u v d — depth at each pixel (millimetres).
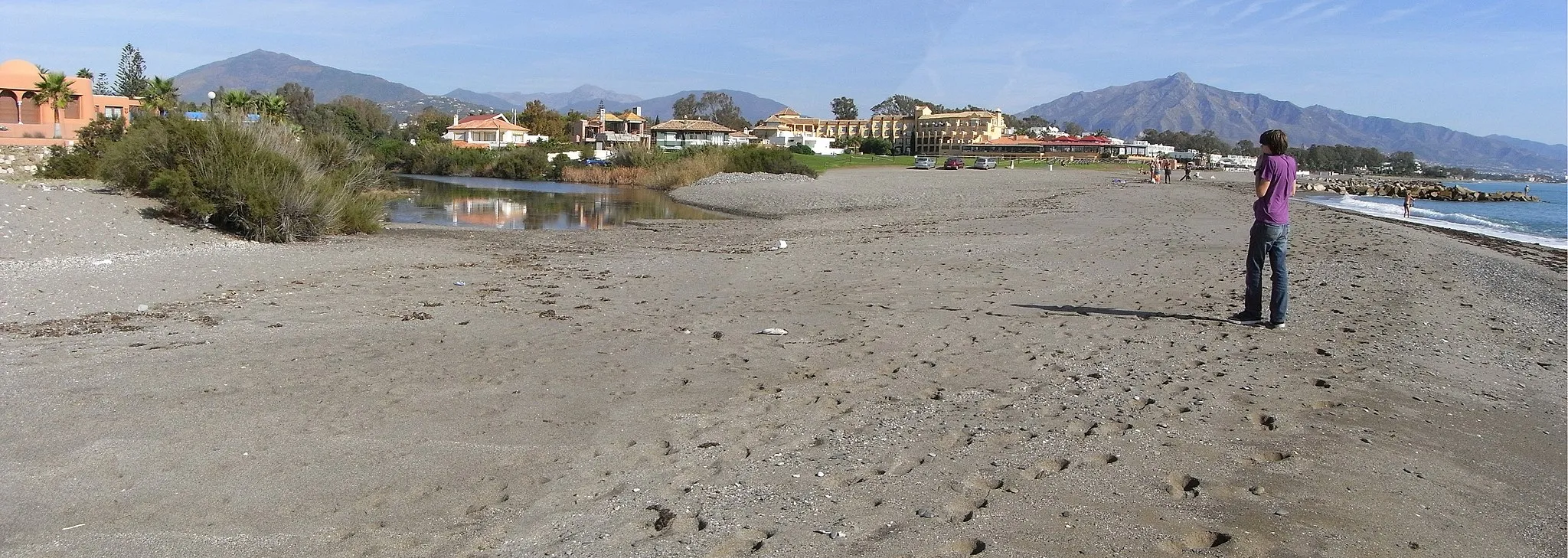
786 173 54750
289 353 6945
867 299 10125
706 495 4004
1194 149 171250
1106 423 5199
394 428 4992
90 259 13148
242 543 3471
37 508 3764
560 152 77500
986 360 6945
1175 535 3594
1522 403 6070
